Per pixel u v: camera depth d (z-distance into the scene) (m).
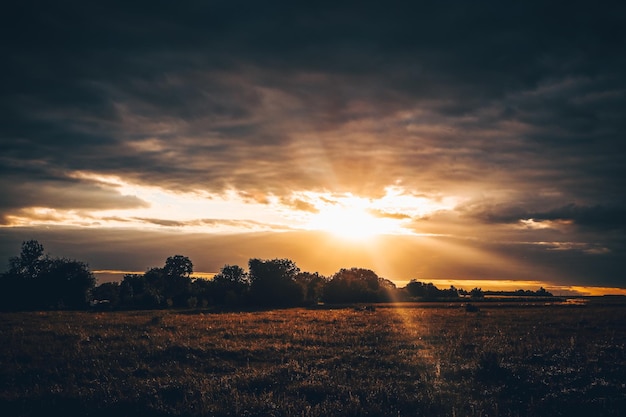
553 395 13.59
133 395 13.44
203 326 35.66
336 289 107.31
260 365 19.25
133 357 20.39
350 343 25.84
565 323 39.47
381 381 15.62
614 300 103.88
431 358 20.47
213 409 12.03
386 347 23.94
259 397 13.15
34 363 18.91
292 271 100.31
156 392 13.88
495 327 35.41
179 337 27.78
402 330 33.12
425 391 14.21
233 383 14.96
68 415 12.16
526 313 53.94
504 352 21.50
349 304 94.75
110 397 13.38
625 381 15.73
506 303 86.81
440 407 12.64
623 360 19.58
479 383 15.40
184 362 19.80
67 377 16.34
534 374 16.36
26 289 83.06
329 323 40.22
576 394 13.90
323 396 13.88
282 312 61.81
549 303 85.69
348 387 14.44
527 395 14.19
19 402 13.10
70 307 82.62
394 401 13.11
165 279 113.69
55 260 87.94
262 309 75.56
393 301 107.12
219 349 22.52
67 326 34.38
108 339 26.86
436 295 139.38
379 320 43.72
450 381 15.80
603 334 30.72
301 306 89.88
